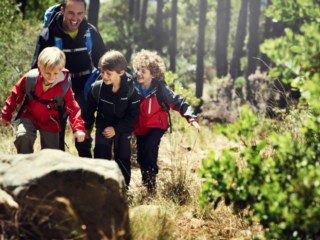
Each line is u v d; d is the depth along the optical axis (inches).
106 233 125.7
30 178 123.0
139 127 197.8
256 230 152.3
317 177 106.0
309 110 175.9
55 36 183.8
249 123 116.7
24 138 162.2
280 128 186.1
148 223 140.3
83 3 179.8
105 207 125.6
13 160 132.4
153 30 1187.9
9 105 164.1
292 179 110.7
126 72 180.4
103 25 1080.2
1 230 118.0
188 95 366.9
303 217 105.5
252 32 811.4
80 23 184.9
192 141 325.7
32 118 166.4
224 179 117.4
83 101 187.9
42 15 597.3
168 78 354.0
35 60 184.5
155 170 194.9
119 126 182.4
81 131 160.9
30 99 163.3
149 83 194.5
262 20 1317.7
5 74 303.9
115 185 126.1
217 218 163.2
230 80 759.1
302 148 115.6
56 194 122.6
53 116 166.9
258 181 115.0
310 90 108.2
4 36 344.2
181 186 190.2
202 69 857.5
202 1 858.8
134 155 256.7
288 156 113.1
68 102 163.8
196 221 162.9
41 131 169.9
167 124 200.8
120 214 128.0
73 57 186.7
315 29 111.5
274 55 115.3
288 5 119.2
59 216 122.3
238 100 599.2
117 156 191.8
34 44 355.6
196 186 191.8
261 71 809.5
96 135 186.9
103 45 193.9
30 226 121.1
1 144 233.1
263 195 113.4
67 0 178.2
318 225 104.7
